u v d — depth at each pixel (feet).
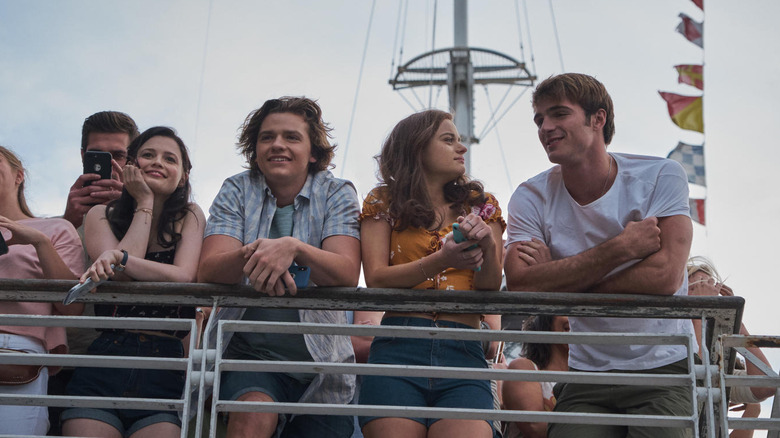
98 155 13.42
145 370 11.34
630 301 9.94
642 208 11.46
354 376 11.64
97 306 11.63
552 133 11.75
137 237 11.57
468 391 10.49
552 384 13.56
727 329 10.00
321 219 11.71
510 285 11.41
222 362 9.41
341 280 10.53
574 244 11.73
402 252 11.33
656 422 9.41
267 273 9.86
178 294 10.02
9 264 11.68
